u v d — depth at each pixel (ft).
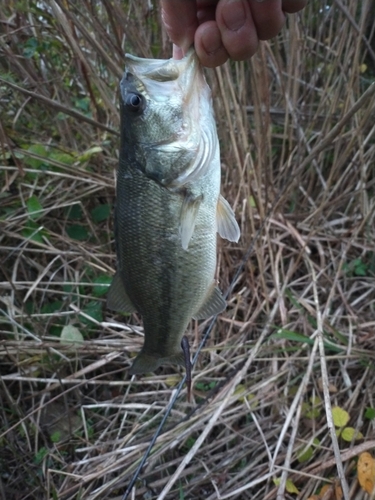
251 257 1.41
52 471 1.05
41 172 1.34
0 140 1.28
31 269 1.40
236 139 1.35
